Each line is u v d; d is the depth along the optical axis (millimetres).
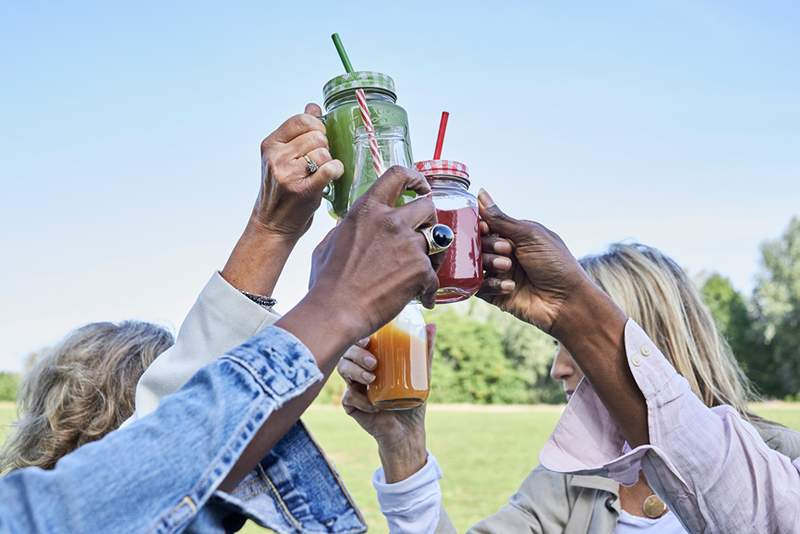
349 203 1370
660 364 1347
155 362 1288
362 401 1734
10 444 1979
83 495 761
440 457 16172
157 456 789
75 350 2020
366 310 921
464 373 29484
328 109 1477
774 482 1304
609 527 2129
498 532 2184
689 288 2348
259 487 957
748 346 37875
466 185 1456
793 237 37312
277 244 1334
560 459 1487
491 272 1431
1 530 742
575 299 1393
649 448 1307
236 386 837
